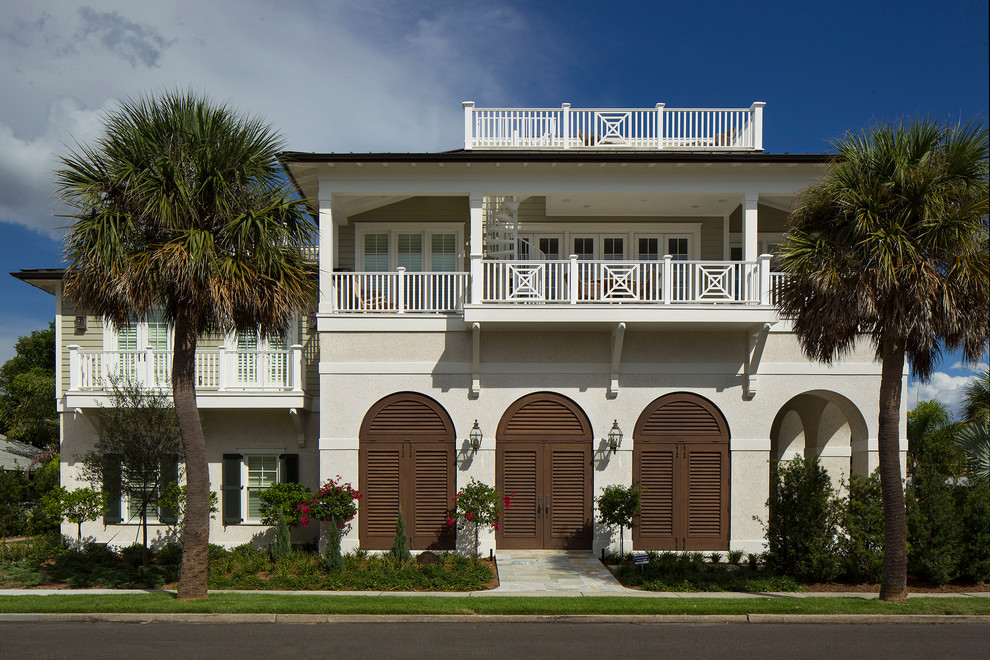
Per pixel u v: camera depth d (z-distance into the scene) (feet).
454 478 51.16
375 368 51.60
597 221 60.49
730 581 42.60
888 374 37.91
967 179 35.99
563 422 51.60
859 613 35.14
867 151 36.76
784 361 51.31
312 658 28.53
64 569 47.83
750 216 51.60
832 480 59.98
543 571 45.62
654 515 51.06
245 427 57.88
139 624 34.27
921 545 43.19
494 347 51.75
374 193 52.26
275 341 57.16
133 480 51.75
